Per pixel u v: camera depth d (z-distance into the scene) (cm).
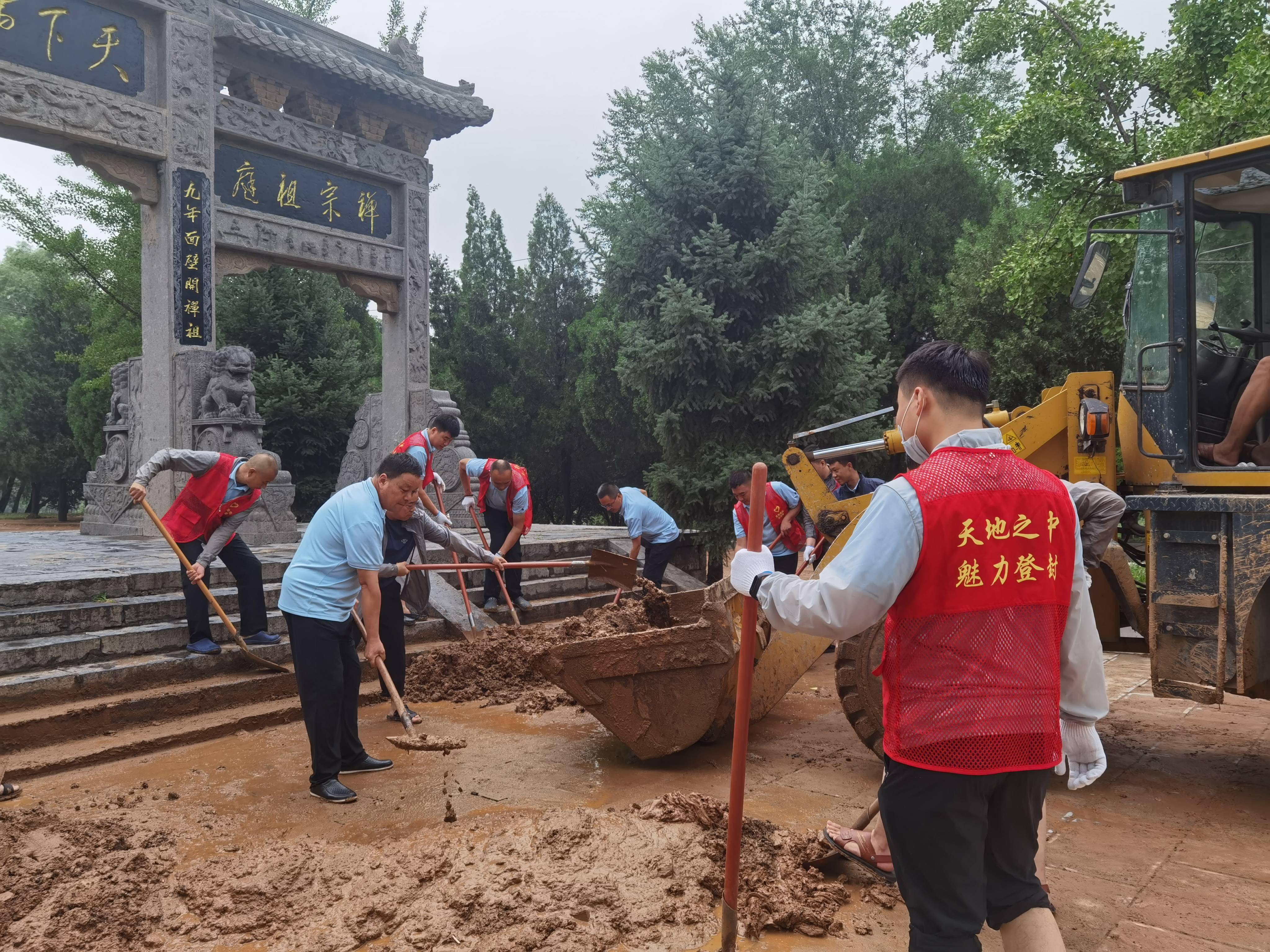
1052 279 1200
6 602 558
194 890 293
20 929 268
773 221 1207
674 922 275
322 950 259
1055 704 187
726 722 487
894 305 1839
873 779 421
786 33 2408
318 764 397
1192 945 264
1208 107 1007
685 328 1121
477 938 263
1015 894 192
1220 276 445
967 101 1375
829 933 274
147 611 591
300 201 1073
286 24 1066
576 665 422
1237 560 375
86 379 2067
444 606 739
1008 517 186
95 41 880
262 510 948
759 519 217
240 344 1828
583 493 2358
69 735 471
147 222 950
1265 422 416
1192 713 552
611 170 1677
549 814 339
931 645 183
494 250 2336
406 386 1193
